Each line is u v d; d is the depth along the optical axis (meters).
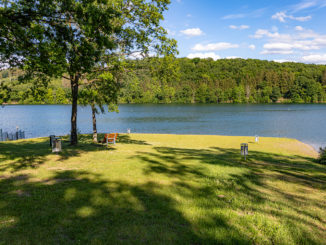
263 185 8.16
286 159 16.88
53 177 7.68
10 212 4.93
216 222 4.89
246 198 6.55
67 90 25.66
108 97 21.50
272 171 10.83
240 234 4.45
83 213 5.05
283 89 154.75
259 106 124.75
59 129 47.91
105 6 13.79
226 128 47.75
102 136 28.97
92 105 22.73
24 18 9.02
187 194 6.55
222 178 8.57
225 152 19.67
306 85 148.12
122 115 80.81
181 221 4.87
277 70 189.88
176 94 153.88
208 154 16.19
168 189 6.86
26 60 9.67
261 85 159.38
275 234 4.51
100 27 10.30
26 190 6.34
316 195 7.45
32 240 3.95
